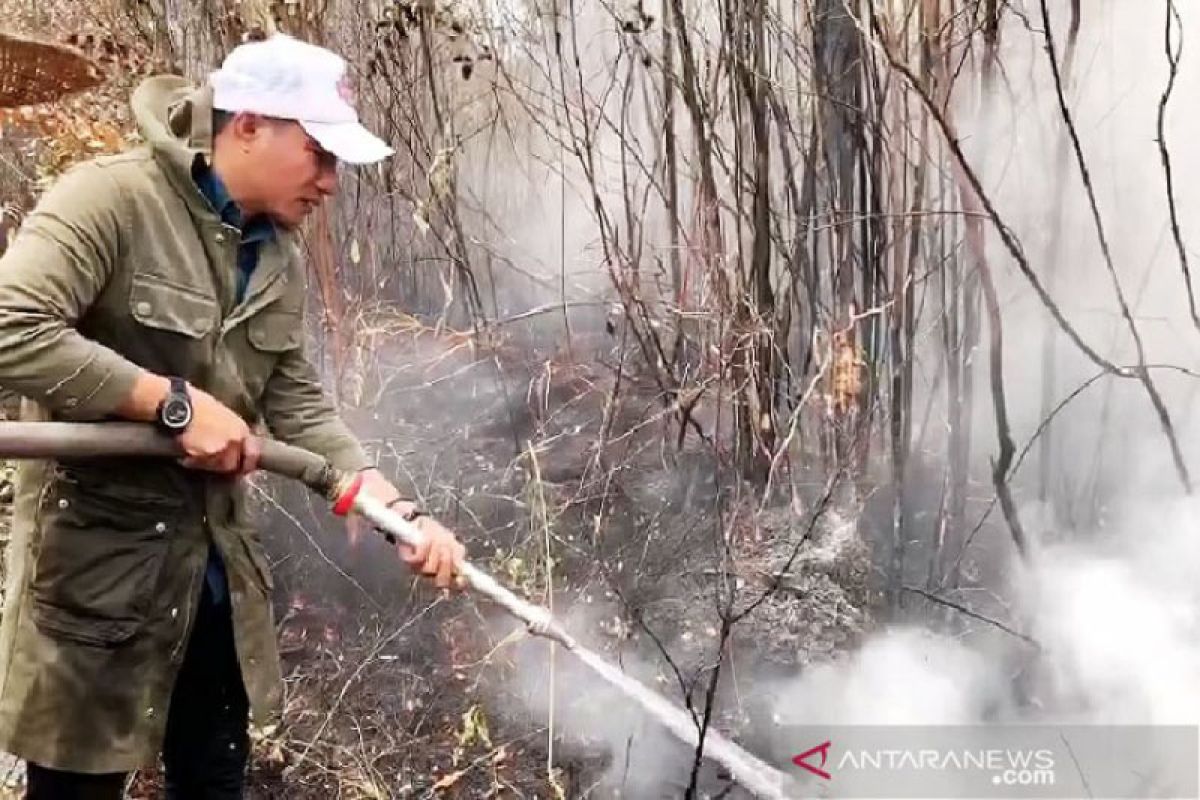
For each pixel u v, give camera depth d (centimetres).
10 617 160
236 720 184
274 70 151
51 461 154
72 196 144
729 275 263
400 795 214
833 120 234
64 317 141
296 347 174
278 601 262
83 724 158
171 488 157
